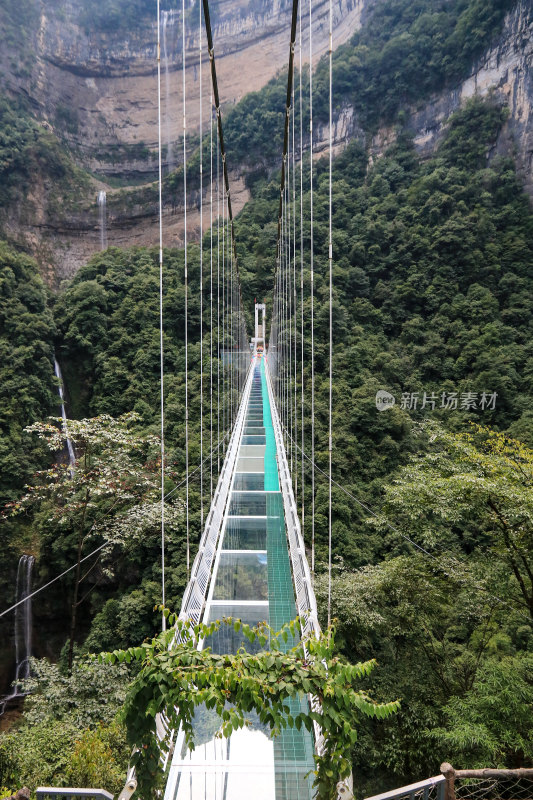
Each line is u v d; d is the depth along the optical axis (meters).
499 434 7.50
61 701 5.57
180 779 2.36
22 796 2.00
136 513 8.40
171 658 1.86
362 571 7.82
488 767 4.55
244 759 2.49
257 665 1.83
